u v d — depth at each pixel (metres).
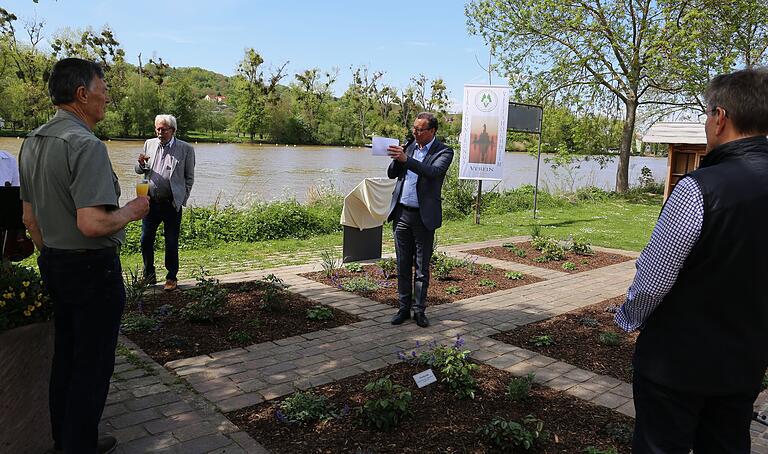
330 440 3.10
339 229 11.45
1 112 49.56
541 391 3.84
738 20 19.22
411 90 64.19
